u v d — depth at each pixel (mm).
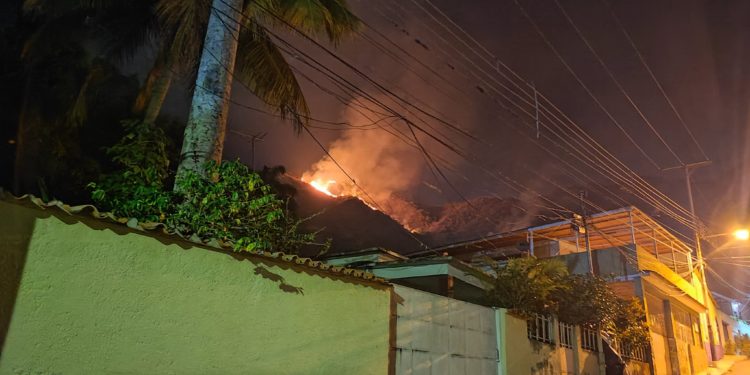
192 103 9336
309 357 6395
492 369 9930
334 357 6727
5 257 4070
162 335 4969
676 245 27516
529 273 12375
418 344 8258
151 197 6422
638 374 17922
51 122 12086
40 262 4266
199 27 11414
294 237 7703
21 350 4074
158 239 5113
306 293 6516
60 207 4398
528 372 10828
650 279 20844
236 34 9930
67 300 4379
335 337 6797
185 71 12438
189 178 6812
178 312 5133
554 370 12039
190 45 11250
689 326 27844
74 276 4449
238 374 5551
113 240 4762
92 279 4559
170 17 11367
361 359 7121
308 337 6430
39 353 4164
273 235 7309
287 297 6258
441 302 8969
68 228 4480
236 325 5633
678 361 23484
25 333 4109
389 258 16125
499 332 10320
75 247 4496
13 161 11359
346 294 7102
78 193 11930
